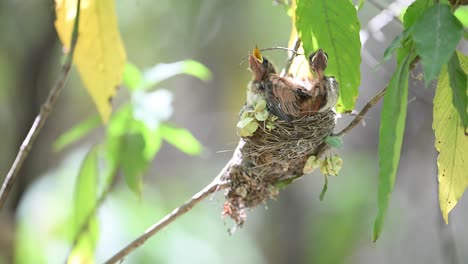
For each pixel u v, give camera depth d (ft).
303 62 18.49
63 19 19.53
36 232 34.04
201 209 48.98
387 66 35.88
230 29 47.11
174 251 39.11
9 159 39.06
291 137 17.21
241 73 48.96
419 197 51.88
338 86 16.52
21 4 37.22
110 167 26.09
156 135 26.37
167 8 47.42
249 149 17.63
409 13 13.01
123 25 47.85
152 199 41.01
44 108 16.60
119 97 44.04
